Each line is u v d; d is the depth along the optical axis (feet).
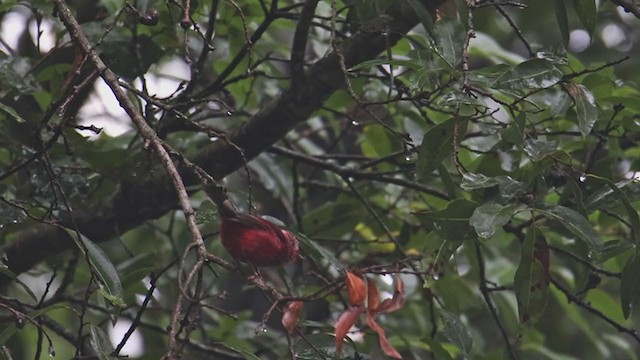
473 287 31.40
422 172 19.16
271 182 29.43
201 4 25.95
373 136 28.76
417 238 29.01
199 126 18.66
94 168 24.44
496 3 19.26
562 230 23.40
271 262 18.29
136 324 17.98
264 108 23.91
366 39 22.79
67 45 25.49
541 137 24.25
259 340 30.53
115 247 34.22
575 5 20.31
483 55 28.68
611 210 22.65
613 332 39.47
